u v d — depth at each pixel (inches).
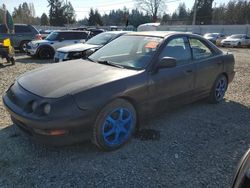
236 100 241.8
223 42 1216.2
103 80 138.3
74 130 125.4
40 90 131.5
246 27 1680.6
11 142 148.6
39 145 145.7
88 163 131.6
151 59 160.9
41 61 520.1
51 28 2123.5
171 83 169.0
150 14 2637.8
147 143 152.7
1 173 122.3
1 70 386.3
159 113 169.8
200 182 121.0
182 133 168.1
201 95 204.5
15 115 130.6
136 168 129.0
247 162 87.1
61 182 117.6
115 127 141.5
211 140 160.6
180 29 1904.5
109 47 188.9
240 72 398.9
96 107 129.5
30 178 119.6
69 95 125.0
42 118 120.6
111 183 117.8
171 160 136.9
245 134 170.9
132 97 145.4
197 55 197.2
